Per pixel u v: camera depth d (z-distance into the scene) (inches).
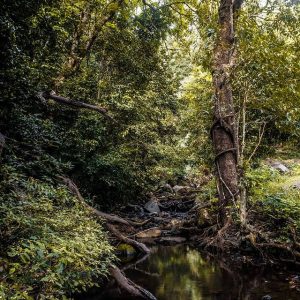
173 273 262.2
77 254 150.3
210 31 340.8
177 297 201.9
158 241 405.4
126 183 438.6
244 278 238.4
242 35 316.8
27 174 300.0
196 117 496.1
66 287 152.0
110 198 447.5
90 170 395.9
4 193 202.4
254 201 324.8
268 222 311.6
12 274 127.5
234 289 213.2
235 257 301.3
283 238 277.6
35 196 228.1
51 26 329.7
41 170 312.2
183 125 522.9
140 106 473.4
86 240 178.2
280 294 198.4
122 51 525.3
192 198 605.0
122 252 332.2
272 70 304.8
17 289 120.0
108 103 443.2
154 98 507.2
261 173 350.9
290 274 243.0
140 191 505.0
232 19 358.6
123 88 494.3
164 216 531.8
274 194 322.7
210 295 203.3
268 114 361.1
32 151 315.3
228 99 359.3
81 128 404.5
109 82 506.3
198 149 498.0
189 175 744.3
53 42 358.3
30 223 166.2
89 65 496.7
